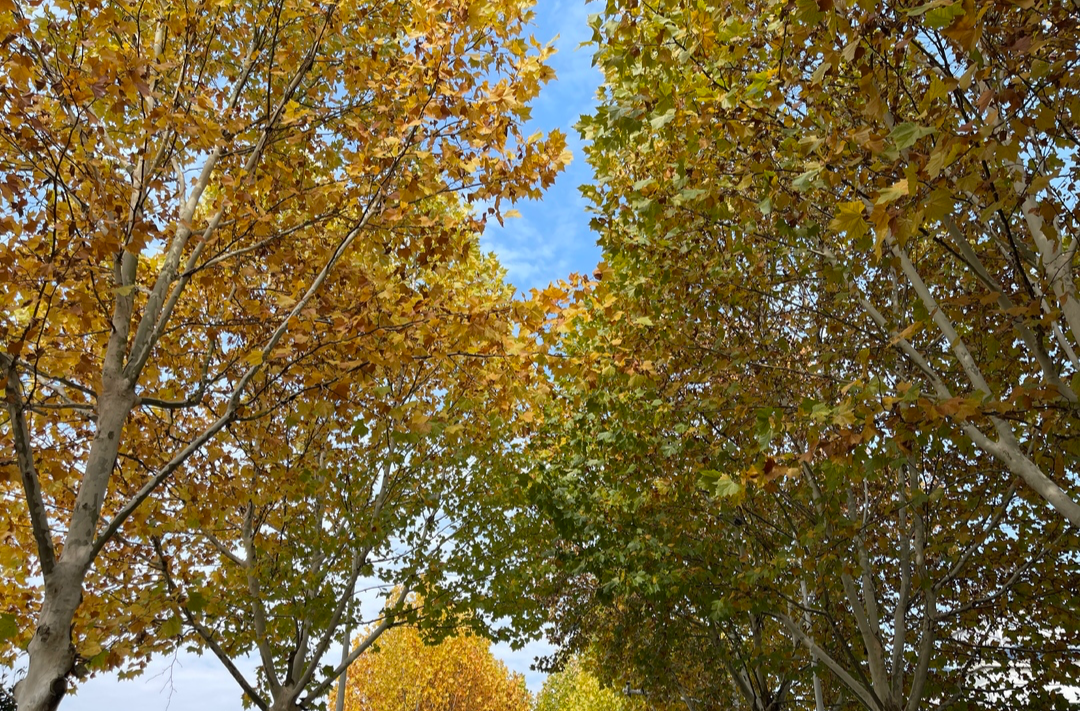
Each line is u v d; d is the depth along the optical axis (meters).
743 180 4.89
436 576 9.32
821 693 9.77
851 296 6.63
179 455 4.29
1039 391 3.80
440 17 4.98
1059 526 7.00
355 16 6.02
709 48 4.76
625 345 7.54
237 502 6.20
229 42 5.95
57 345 5.11
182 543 7.38
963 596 8.28
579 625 13.44
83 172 4.29
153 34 5.67
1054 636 7.87
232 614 7.62
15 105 3.95
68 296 4.69
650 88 5.71
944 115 3.25
